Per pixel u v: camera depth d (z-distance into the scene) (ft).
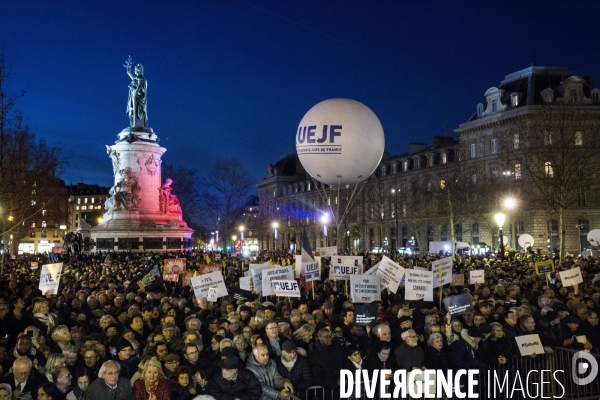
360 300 53.21
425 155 363.15
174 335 43.19
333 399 38.60
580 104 263.08
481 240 306.96
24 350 35.78
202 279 61.46
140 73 252.83
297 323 46.78
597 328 50.08
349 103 86.79
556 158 185.47
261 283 65.67
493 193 278.05
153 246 238.89
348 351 39.81
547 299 54.24
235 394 34.04
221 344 39.24
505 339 43.42
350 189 418.10
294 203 518.37
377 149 86.99
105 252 214.07
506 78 309.01
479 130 311.68
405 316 43.93
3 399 29.84
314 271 66.64
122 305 59.52
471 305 48.16
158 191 248.93
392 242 387.34
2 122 131.03
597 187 273.13
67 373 33.06
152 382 33.06
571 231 275.18
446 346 42.45
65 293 67.92
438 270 60.44
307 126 87.40
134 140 243.60
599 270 106.01
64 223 607.37
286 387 35.01
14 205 219.61
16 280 80.84
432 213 341.82
